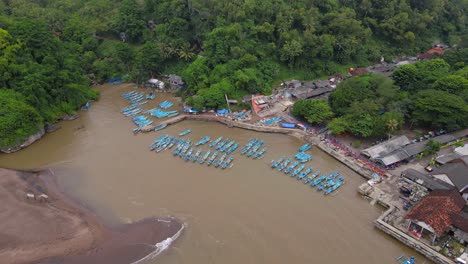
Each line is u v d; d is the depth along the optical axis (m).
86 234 69.88
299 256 65.56
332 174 87.62
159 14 155.25
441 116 97.19
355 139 100.44
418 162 89.62
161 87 136.50
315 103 106.31
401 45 157.62
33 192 81.75
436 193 72.12
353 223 73.19
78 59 141.62
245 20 130.62
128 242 68.06
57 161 95.06
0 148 98.12
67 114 117.75
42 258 64.56
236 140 103.31
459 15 173.00
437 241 66.38
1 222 72.00
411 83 115.31
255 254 65.94
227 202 78.69
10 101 102.06
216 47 125.50
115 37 163.88
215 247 67.25
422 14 159.62
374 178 83.88
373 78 114.81
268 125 108.31
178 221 73.38
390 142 93.94
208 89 119.06
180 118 114.25
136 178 87.12
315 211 76.19
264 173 88.56
